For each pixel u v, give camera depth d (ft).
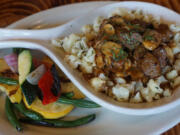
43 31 1.28
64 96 1.23
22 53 1.30
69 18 1.48
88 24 1.35
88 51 1.21
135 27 1.21
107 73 1.18
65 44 1.28
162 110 1.05
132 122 1.13
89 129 1.15
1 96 1.26
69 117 1.20
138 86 1.17
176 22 1.29
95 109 1.21
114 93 1.14
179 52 1.23
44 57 1.36
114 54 1.13
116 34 1.18
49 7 1.62
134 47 1.16
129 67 1.15
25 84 1.21
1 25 1.52
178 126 1.24
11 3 1.64
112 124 1.15
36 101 1.21
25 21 1.42
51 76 1.24
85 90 1.11
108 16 1.36
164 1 1.59
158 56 1.16
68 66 1.20
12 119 1.15
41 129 1.16
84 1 1.63
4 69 1.31
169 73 1.18
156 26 1.28
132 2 1.37
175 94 1.11
